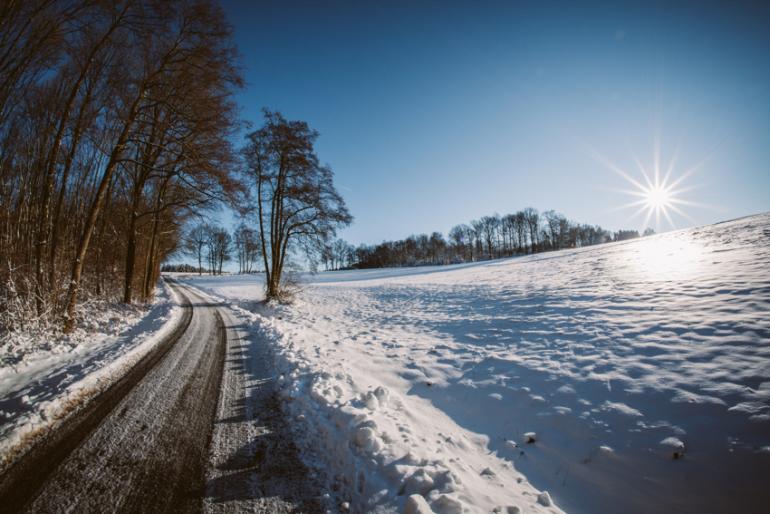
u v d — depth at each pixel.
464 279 21.70
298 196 16.41
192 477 2.81
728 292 6.28
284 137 15.83
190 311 13.33
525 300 10.16
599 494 2.78
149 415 3.93
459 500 2.45
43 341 6.73
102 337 7.86
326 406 4.14
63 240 9.27
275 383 5.20
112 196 13.73
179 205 13.20
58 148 7.96
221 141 10.76
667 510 2.49
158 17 8.48
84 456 3.05
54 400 4.05
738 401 3.15
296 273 18.55
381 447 3.16
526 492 2.83
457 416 4.34
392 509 2.44
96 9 7.69
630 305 7.09
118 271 16.00
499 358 5.72
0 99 7.14
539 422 3.81
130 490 2.62
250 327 10.02
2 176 7.95
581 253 27.61
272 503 2.53
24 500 2.46
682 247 15.62
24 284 7.69
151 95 9.78
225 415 4.02
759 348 3.97
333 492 2.69
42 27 7.25
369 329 9.84
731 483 2.48
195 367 5.86
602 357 4.88
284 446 3.36
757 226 16.83
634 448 3.06
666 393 3.61
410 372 5.71
